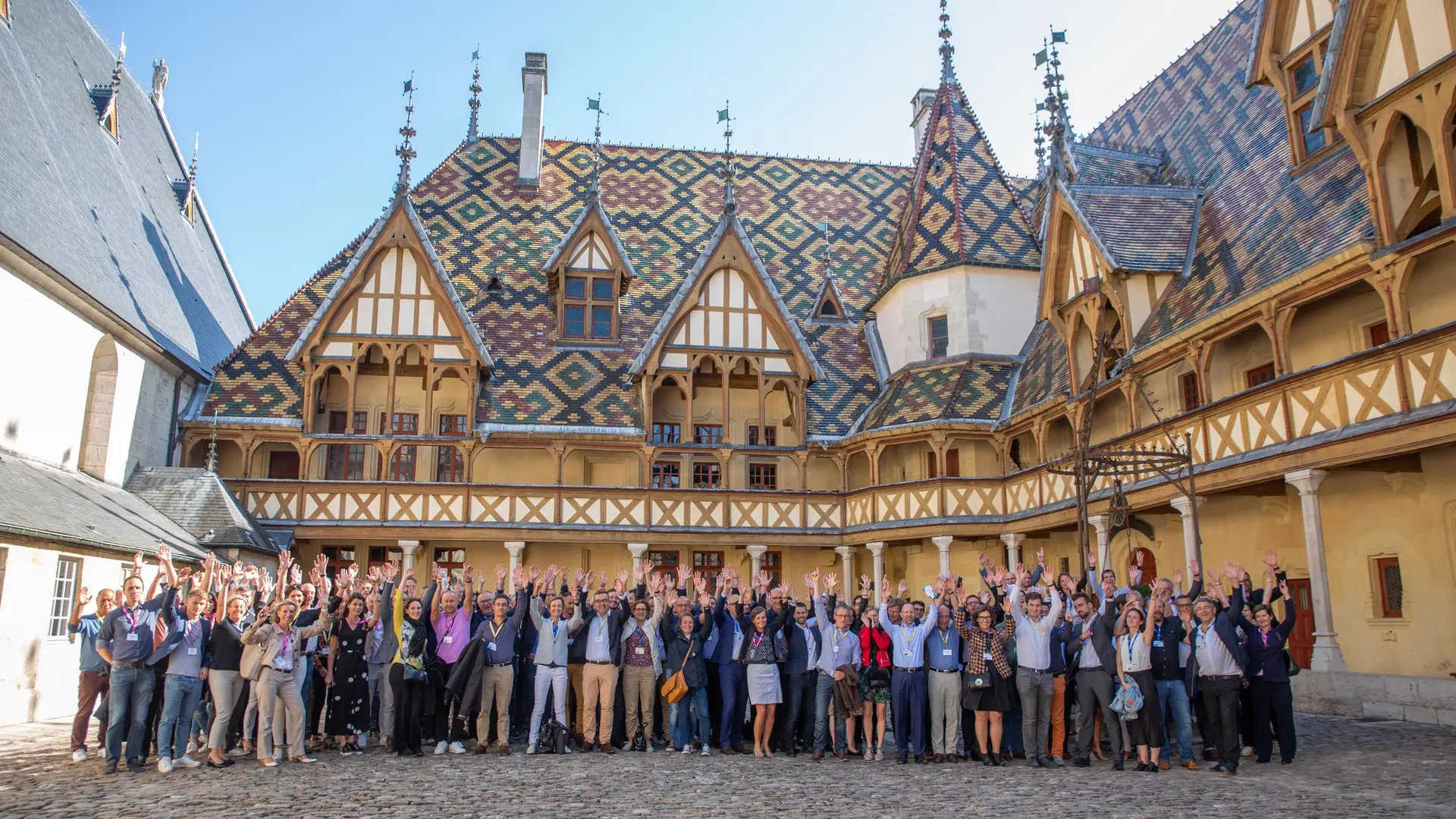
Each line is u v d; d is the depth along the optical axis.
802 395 26.75
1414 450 13.35
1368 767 9.77
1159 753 9.80
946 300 27.64
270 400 24.88
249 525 22.19
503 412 25.47
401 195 25.59
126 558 17.44
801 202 34.00
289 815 7.50
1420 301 15.57
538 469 25.95
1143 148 26.14
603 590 11.33
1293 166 18.80
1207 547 20.39
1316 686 14.60
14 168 18.89
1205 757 10.66
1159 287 20.64
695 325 26.59
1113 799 8.27
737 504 25.80
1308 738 11.81
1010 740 10.96
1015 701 10.73
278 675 10.08
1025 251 28.28
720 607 11.29
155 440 23.09
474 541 24.48
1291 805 7.93
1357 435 13.99
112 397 21.06
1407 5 14.77
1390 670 16.03
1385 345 13.70
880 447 25.81
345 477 25.31
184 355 24.14
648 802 8.10
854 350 29.84
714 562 27.02
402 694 10.64
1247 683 10.38
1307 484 15.05
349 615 11.05
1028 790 8.72
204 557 20.09
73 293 19.09
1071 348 21.98
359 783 8.95
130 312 21.62
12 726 14.09
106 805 7.92
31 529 14.52
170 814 7.53
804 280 31.62
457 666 10.77
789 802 8.10
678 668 11.08
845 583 26.16
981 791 8.68
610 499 25.09
